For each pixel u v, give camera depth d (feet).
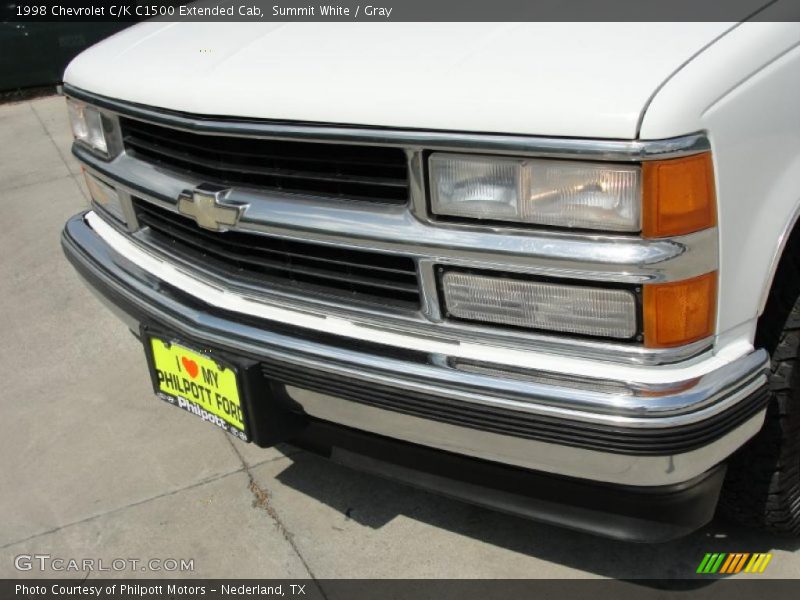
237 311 7.17
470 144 5.42
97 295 9.00
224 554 7.98
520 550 7.77
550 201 5.39
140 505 8.70
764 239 5.72
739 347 5.87
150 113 7.23
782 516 7.09
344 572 7.66
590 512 6.09
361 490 8.71
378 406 6.29
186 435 9.79
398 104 5.66
